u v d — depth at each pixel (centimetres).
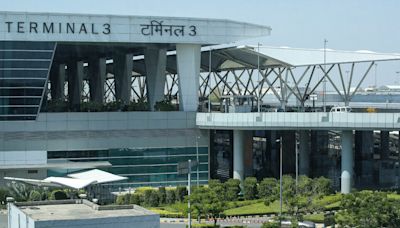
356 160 11831
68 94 18288
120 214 5353
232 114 10300
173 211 8512
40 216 5231
